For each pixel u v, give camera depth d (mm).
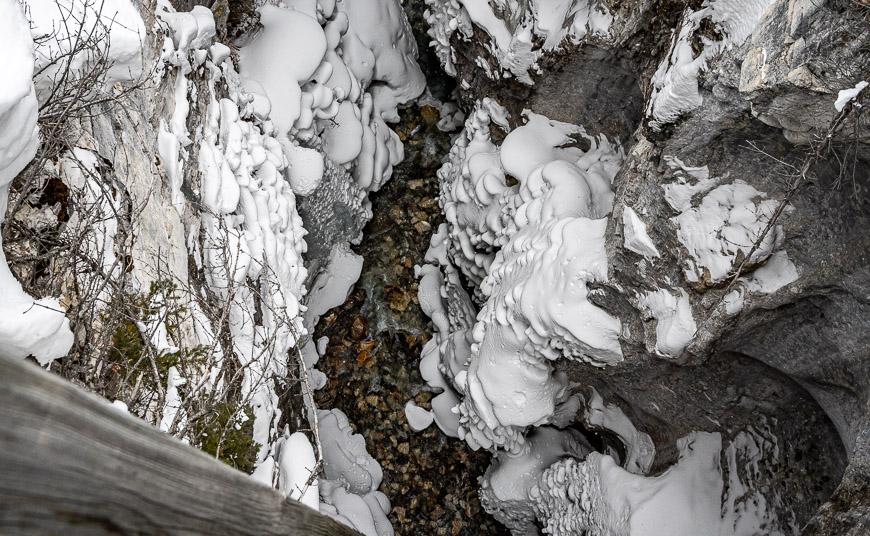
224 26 5555
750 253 3443
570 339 4949
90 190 3152
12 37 1865
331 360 7012
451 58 6766
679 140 3938
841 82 2930
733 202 3908
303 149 5750
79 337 2895
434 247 7266
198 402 3344
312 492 4070
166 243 3721
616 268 4598
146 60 3789
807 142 3320
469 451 6938
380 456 6875
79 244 2863
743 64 3299
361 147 6547
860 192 3277
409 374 7117
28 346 2195
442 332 7105
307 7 6160
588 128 5980
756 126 3592
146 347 3039
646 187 4270
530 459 6383
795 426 4516
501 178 6199
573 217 5137
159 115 3945
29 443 534
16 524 522
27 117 2057
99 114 3373
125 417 666
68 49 3105
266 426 4137
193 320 3639
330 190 6324
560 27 5379
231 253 4078
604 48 5117
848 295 3547
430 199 7402
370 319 7180
